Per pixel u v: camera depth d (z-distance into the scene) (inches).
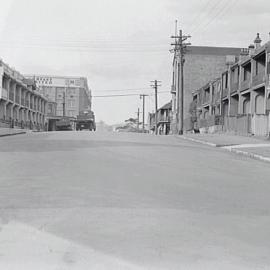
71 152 762.8
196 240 264.1
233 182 499.2
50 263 220.8
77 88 4436.5
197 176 534.0
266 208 361.4
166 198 387.9
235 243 260.7
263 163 740.7
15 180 462.9
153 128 4943.4
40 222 297.3
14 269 212.1
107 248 245.6
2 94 2030.0
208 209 350.3
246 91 1788.9
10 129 1764.3
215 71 3105.3
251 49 1844.2
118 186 437.1
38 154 729.6
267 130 1464.1
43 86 4156.0
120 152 782.5
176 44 2103.8
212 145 1136.2
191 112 2891.2
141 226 291.1
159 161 673.6
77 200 365.7
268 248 252.7
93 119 2989.7
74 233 273.1
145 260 227.5
